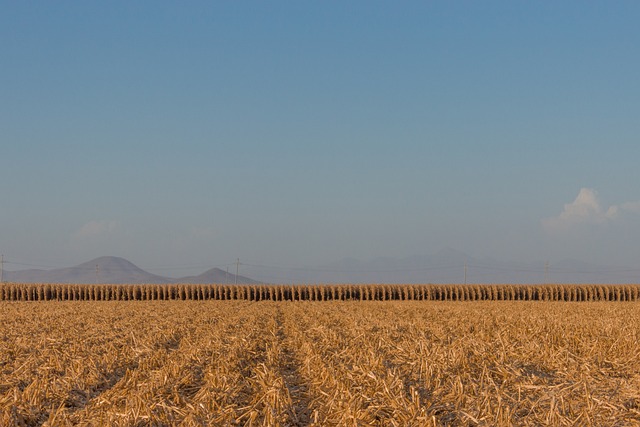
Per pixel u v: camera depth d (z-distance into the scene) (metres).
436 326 30.27
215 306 53.47
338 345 23.47
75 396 15.86
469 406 13.73
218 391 15.36
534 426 12.66
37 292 70.19
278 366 19.27
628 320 34.66
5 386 17.14
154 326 32.50
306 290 71.19
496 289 72.62
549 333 25.16
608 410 14.01
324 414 13.52
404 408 13.27
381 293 72.00
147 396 14.41
